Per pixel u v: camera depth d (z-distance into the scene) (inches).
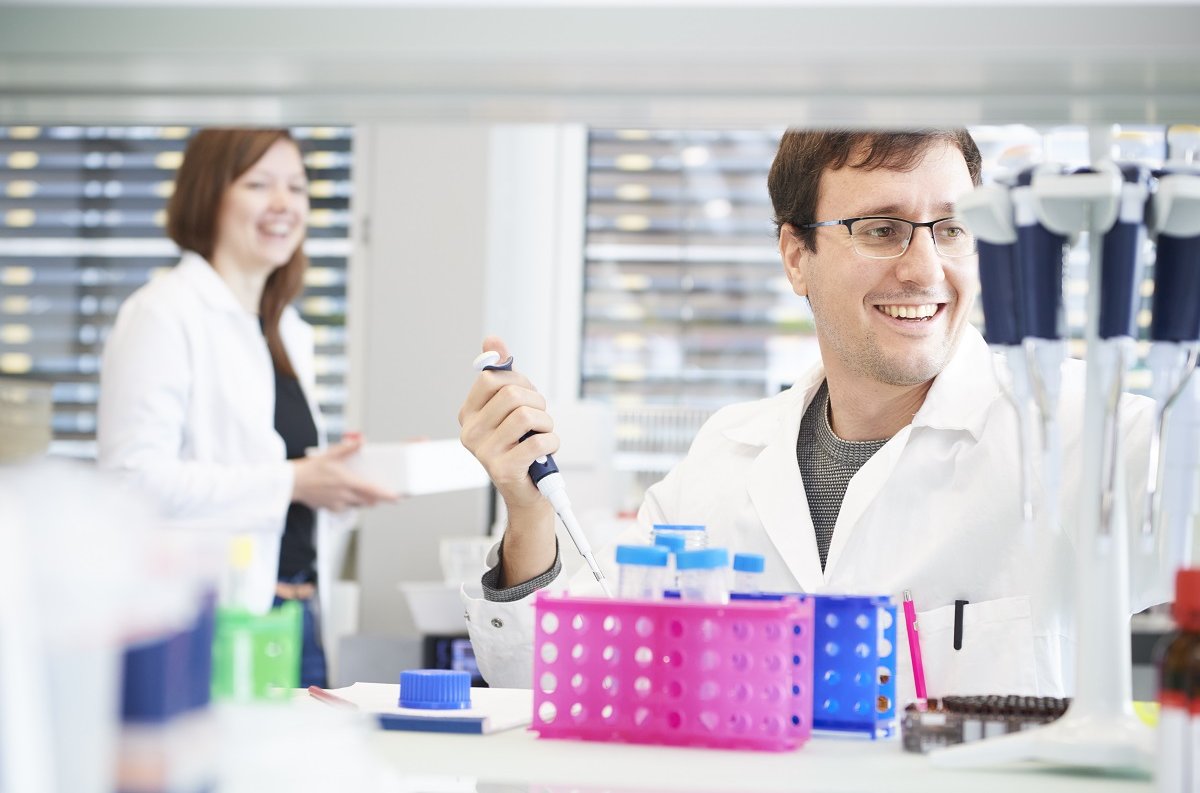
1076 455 60.2
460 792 34.1
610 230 166.9
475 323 145.9
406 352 146.6
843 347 63.8
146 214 163.3
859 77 33.8
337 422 158.9
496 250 150.5
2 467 23.3
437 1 32.6
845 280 62.3
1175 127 36.8
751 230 165.5
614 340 166.9
